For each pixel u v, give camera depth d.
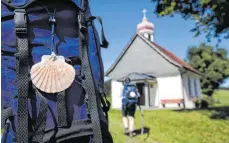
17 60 1.34
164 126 13.77
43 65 1.38
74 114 1.40
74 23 1.52
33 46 1.39
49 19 1.43
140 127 12.91
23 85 1.32
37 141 1.30
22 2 1.40
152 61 34.97
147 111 24.94
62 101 1.37
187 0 16.91
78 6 1.54
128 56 36.19
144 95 35.34
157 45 40.03
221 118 18.47
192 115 20.53
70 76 1.41
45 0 1.44
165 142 9.79
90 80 1.47
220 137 11.66
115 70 36.56
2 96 1.34
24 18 1.37
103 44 1.69
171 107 32.94
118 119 15.37
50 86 1.36
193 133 12.38
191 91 37.31
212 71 47.72
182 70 33.94
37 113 1.33
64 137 1.35
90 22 1.60
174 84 33.53
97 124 1.42
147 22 46.25
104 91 1.59
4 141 1.32
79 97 1.44
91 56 1.56
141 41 35.72
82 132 1.39
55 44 1.44
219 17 16.27
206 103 33.94
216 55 49.12
